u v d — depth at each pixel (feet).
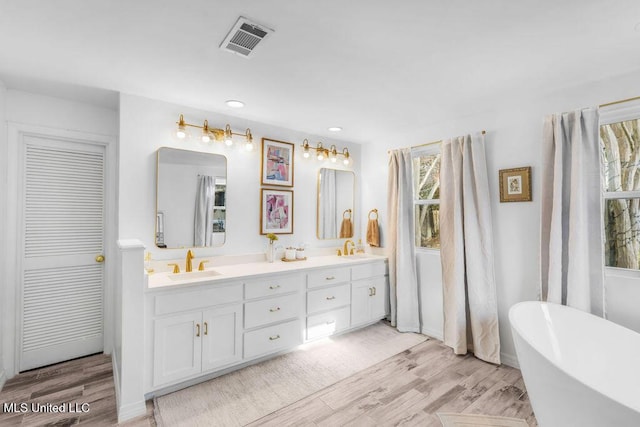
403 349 9.45
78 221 8.64
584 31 5.17
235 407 6.55
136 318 6.37
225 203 9.50
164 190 8.36
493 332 8.58
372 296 11.23
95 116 8.70
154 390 6.71
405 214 10.99
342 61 6.21
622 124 6.97
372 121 10.17
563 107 7.55
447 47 5.70
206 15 4.75
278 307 8.70
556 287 7.20
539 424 5.42
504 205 8.65
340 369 8.20
